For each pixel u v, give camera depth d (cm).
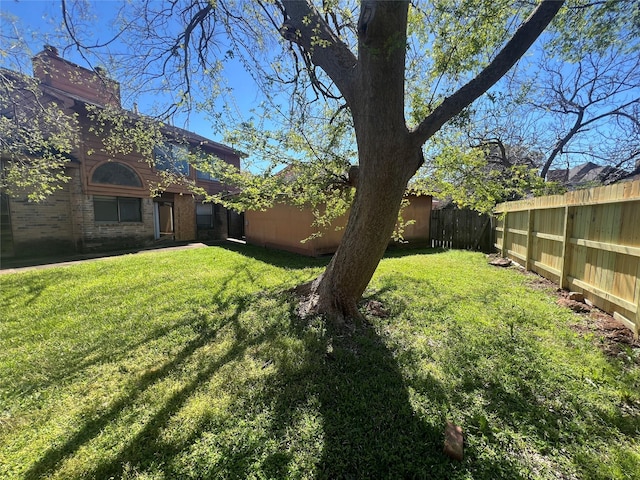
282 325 321
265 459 156
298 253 852
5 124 545
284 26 307
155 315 359
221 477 147
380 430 175
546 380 218
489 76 248
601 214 351
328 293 340
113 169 977
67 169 885
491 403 196
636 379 216
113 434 175
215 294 439
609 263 336
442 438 168
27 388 221
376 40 217
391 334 297
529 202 572
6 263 723
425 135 265
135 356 265
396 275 529
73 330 320
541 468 148
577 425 175
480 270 582
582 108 920
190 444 167
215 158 421
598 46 339
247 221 1149
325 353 262
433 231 1040
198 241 1259
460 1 248
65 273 589
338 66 292
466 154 400
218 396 208
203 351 270
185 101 431
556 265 471
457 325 315
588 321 322
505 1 240
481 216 893
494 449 160
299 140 408
